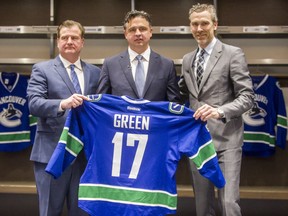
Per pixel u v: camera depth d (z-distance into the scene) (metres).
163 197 2.22
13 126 3.96
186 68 2.61
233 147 2.40
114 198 2.26
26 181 4.07
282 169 3.96
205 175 2.19
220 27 3.58
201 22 2.45
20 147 3.96
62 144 2.21
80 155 2.54
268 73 3.96
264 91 3.80
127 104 2.30
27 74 4.04
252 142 3.80
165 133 2.26
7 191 3.67
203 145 2.23
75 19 4.12
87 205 2.23
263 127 3.80
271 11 3.97
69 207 2.57
